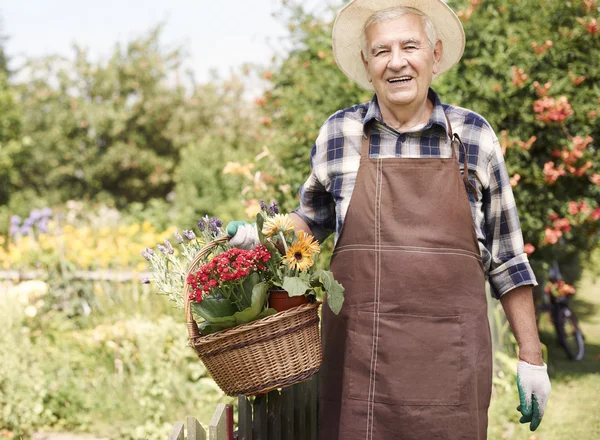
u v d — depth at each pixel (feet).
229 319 5.98
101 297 19.65
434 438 6.31
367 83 7.92
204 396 14.76
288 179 16.72
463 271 6.40
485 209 6.82
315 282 6.30
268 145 17.67
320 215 7.45
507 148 16.43
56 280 20.61
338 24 7.22
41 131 56.24
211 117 57.67
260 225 6.31
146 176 58.44
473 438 6.35
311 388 8.75
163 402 14.71
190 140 56.03
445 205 6.42
